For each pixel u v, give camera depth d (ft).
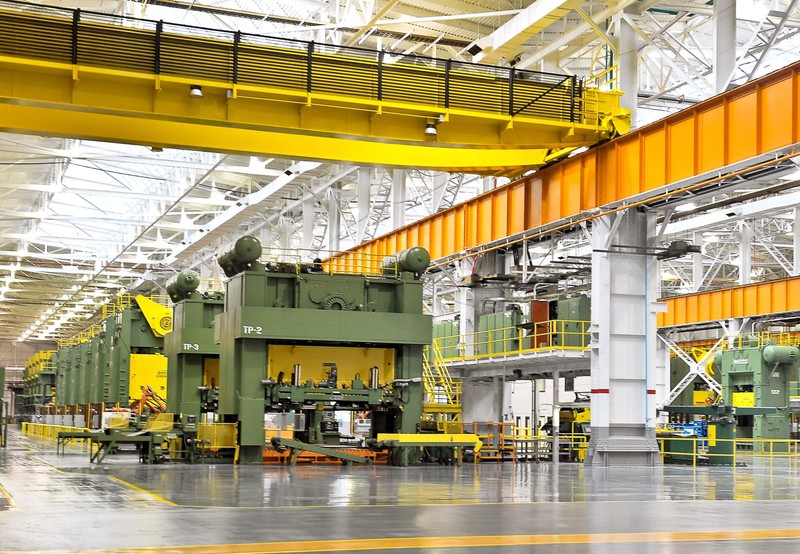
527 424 146.82
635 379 105.19
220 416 99.96
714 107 90.48
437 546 38.96
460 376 144.46
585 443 117.80
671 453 116.16
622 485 75.31
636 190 99.60
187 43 87.25
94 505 53.72
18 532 41.81
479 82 98.17
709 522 49.37
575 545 39.86
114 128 94.17
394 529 44.37
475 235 130.72
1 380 133.69
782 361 158.40
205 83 86.99
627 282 105.70
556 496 64.08
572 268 128.06
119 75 84.48
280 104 91.76
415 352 100.58
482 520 48.73
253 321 93.66
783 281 159.02
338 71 92.38
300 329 94.94
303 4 139.13
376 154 103.86
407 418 98.53
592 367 104.37
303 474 81.87
